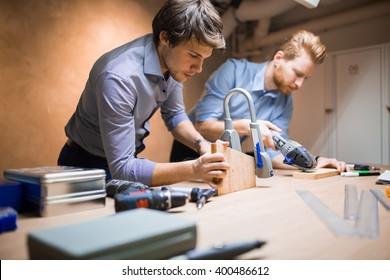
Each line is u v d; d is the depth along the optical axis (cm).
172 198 71
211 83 171
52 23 228
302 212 71
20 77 217
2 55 209
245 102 170
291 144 130
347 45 279
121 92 96
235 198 87
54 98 231
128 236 43
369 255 47
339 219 64
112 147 97
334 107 267
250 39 321
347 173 130
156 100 119
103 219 51
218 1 304
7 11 210
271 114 179
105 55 105
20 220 66
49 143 230
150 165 97
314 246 50
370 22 264
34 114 223
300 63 156
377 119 244
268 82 172
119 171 97
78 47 240
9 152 214
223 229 59
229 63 175
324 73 269
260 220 65
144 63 104
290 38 161
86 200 74
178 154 180
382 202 79
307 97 281
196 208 75
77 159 129
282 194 92
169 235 46
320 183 112
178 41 96
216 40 94
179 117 145
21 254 48
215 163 90
